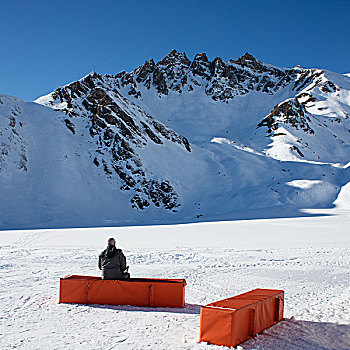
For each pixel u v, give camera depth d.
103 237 25.50
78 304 7.78
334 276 11.99
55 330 5.91
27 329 5.94
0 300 7.97
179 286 7.71
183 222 50.06
